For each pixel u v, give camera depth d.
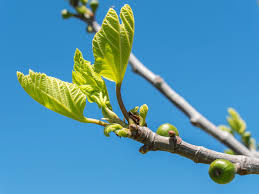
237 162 0.30
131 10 0.30
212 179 0.30
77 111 0.31
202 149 0.31
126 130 0.31
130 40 0.30
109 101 0.32
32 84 0.31
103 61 0.31
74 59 0.32
